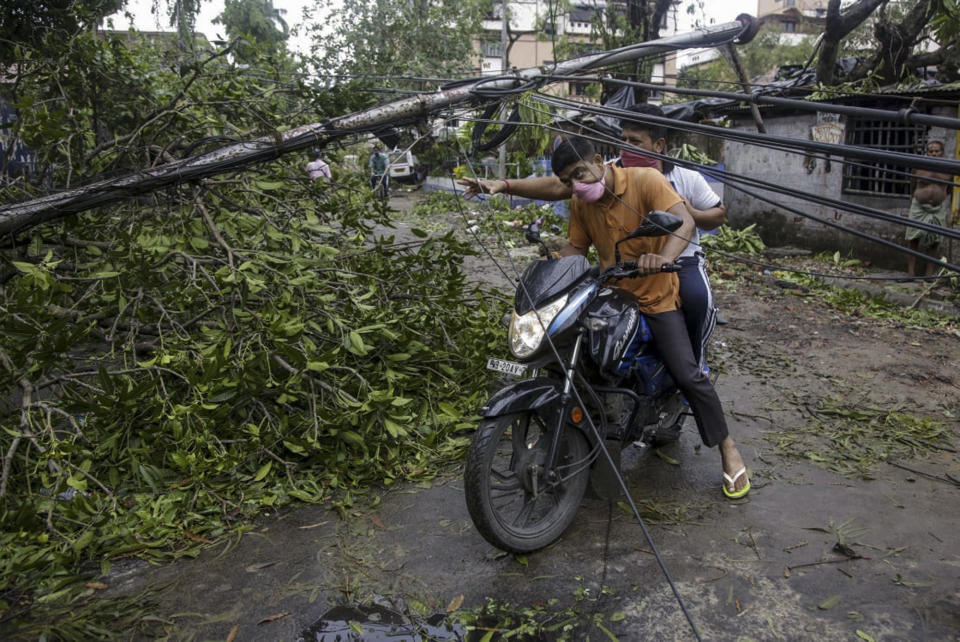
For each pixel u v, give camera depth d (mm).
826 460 4188
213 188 4895
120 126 5867
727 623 2746
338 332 4379
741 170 12641
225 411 3795
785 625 2729
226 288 4340
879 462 4160
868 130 10453
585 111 3523
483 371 4875
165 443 3824
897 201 9953
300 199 5266
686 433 4641
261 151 4301
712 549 3270
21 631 2734
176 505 3547
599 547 3311
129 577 3104
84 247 4938
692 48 5238
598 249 3752
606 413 3500
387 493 3836
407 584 3031
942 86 8812
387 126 4465
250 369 3848
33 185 5363
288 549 3305
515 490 3361
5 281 4688
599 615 2803
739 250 11438
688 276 3807
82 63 5445
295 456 4047
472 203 16922
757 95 2771
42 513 3326
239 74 5223
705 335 3855
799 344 6590
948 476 3959
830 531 3408
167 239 4500
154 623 2795
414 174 25188
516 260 10211
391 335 4203
